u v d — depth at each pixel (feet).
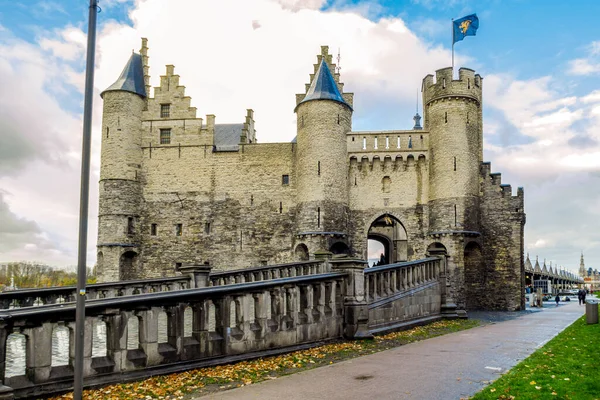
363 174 138.10
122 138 143.33
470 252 130.00
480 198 130.41
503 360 36.11
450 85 130.00
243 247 140.56
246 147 144.46
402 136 136.98
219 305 35.32
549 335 52.11
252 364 34.96
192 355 33.04
